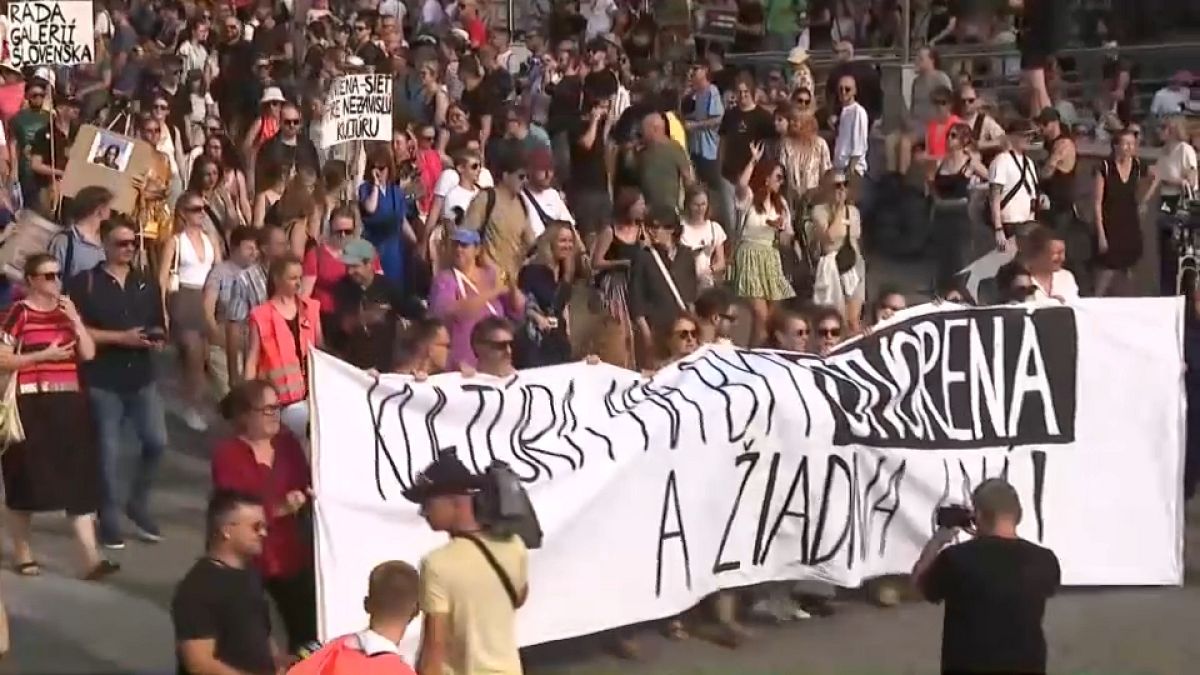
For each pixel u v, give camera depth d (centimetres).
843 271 1625
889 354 1101
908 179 2047
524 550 821
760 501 1051
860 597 1135
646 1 2880
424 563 805
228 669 753
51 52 1490
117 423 1173
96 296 1155
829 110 2348
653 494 1011
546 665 1011
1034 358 1126
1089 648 1051
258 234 1323
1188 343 1280
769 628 1080
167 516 1256
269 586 930
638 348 1334
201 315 1414
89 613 1072
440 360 1019
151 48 2534
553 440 988
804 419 1056
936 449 1098
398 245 1521
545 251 1347
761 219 1566
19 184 1745
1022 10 2881
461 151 1544
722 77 2423
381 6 2916
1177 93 2525
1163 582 1150
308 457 1008
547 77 2428
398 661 719
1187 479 1297
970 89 2122
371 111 1559
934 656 1026
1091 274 1798
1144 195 1809
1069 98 2723
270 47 2294
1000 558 798
